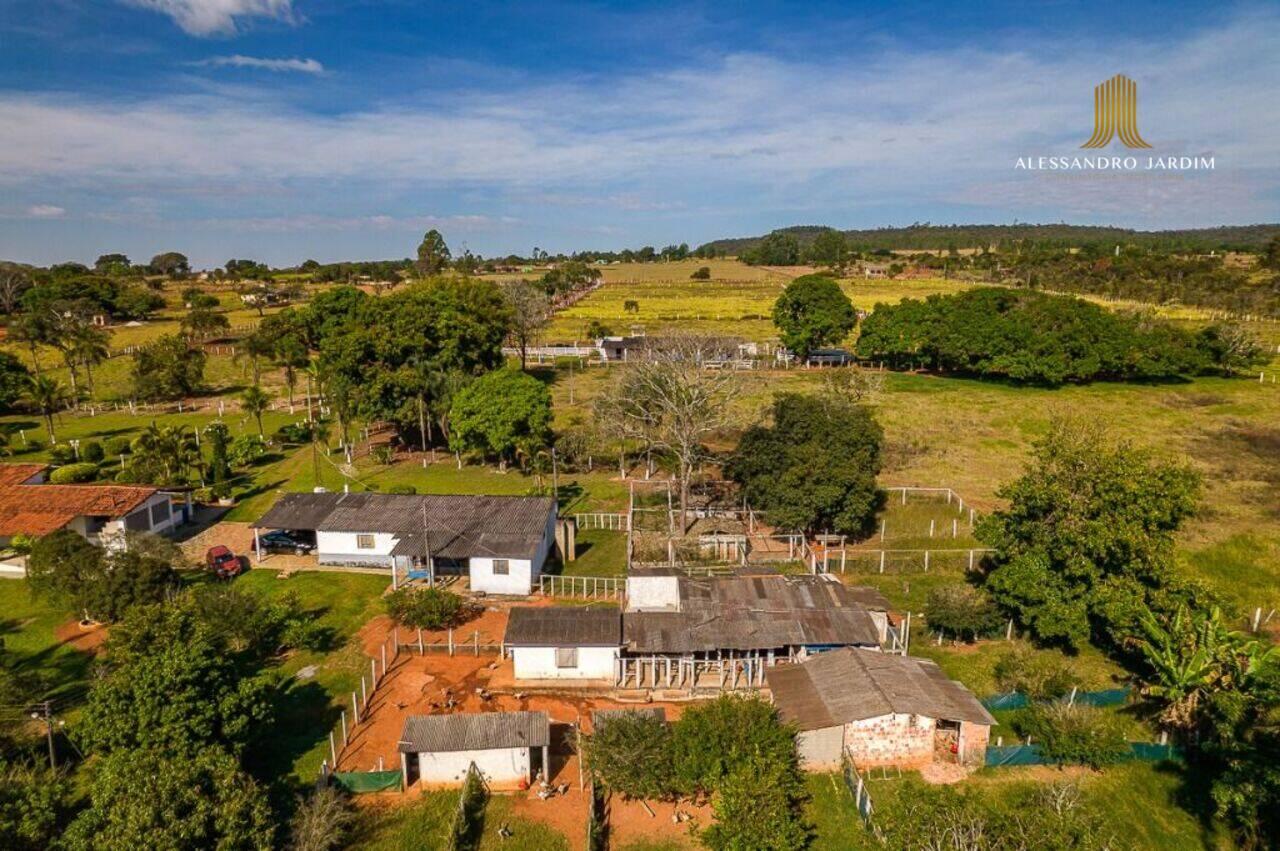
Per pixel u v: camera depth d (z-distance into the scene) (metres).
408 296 83.06
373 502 54.28
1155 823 29.34
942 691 33.28
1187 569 45.84
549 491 63.59
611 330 140.75
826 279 109.31
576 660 38.09
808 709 32.56
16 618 44.16
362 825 28.62
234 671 32.16
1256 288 146.38
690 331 116.00
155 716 28.59
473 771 30.52
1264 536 52.22
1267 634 41.03
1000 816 25.55
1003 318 97.62
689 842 28.11
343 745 33.09
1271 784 26.92
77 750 32.22
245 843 24.77
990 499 61.81
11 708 33.00
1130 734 33.75
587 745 31.08
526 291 116.81
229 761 27.12
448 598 43.94
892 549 52.97
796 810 29.42
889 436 77.88
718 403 64.56
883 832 26.67
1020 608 40.31
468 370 83.12
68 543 43.62
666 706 36.47
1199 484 39.66
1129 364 93.19
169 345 101.06
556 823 29.08
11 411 93.56
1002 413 84.62
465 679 38.69
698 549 51.19
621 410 66.12
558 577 48.81
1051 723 32.19
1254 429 75.50
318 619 44.38
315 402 97.56
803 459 50.81
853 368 92.06
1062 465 40.81
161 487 57.81
